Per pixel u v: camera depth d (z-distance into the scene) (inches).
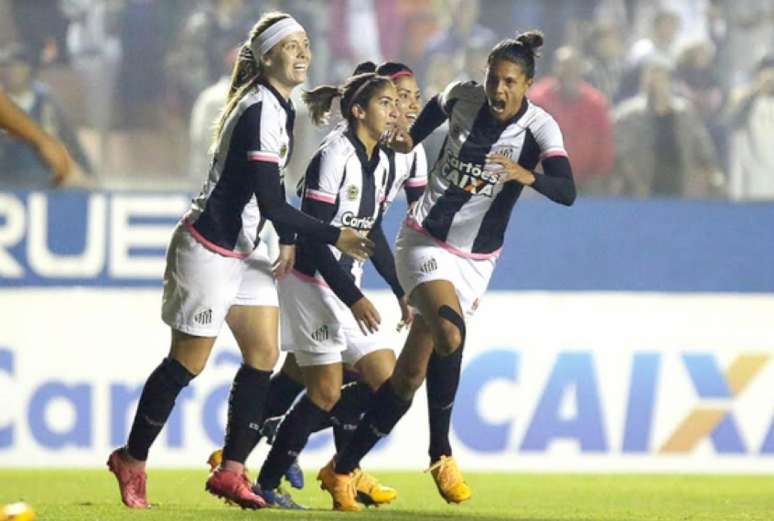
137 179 1477.6
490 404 1413.6
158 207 1432.1
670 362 1438.2
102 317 1417.3
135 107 1477.6
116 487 1207.6
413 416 1401.3
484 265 941.8
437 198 927.7
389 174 964.6
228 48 1483.8
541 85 1492.4
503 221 937.5
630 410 1428.4
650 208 1450.5
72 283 1419.8
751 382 1443.2
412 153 983.6
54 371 1408.7
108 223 1428.4
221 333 1389.0
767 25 1503.4
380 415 930.1
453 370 917.2
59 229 1422.2
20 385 1405.0
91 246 1424.7
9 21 1456.7
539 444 1414.9
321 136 1473.9
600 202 1446.9
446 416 934.4
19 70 1454.2
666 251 1450.5
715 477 1380.4
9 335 1407.5
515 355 1422.2
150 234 1429.6
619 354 1433.3
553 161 904.9
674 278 1450.5
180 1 1478.8
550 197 888.3
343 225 943.7
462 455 1408.7
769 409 1440.7
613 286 1441.9
